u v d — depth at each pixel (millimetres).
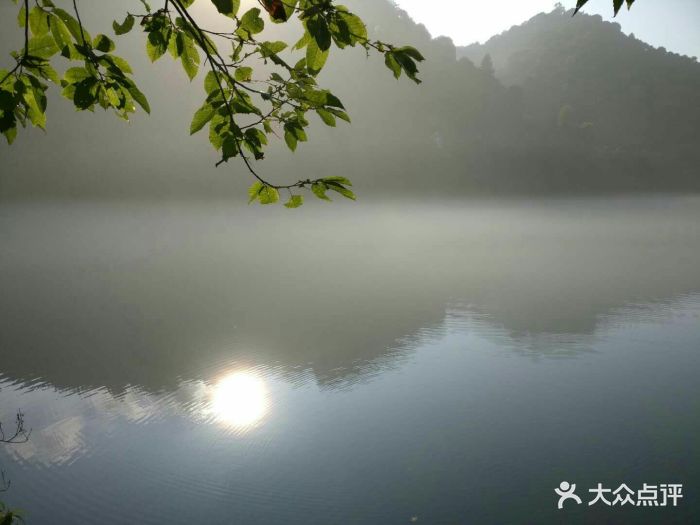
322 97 2191
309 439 27641
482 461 25016
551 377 37219
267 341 47375
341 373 38625
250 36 2102
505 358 41906
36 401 32594
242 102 2301
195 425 29188
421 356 42750
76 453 25547
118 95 2400
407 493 22250
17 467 23969
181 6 2107
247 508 21016
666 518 20156
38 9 2074
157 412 30953
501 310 59312
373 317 56406
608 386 35156
